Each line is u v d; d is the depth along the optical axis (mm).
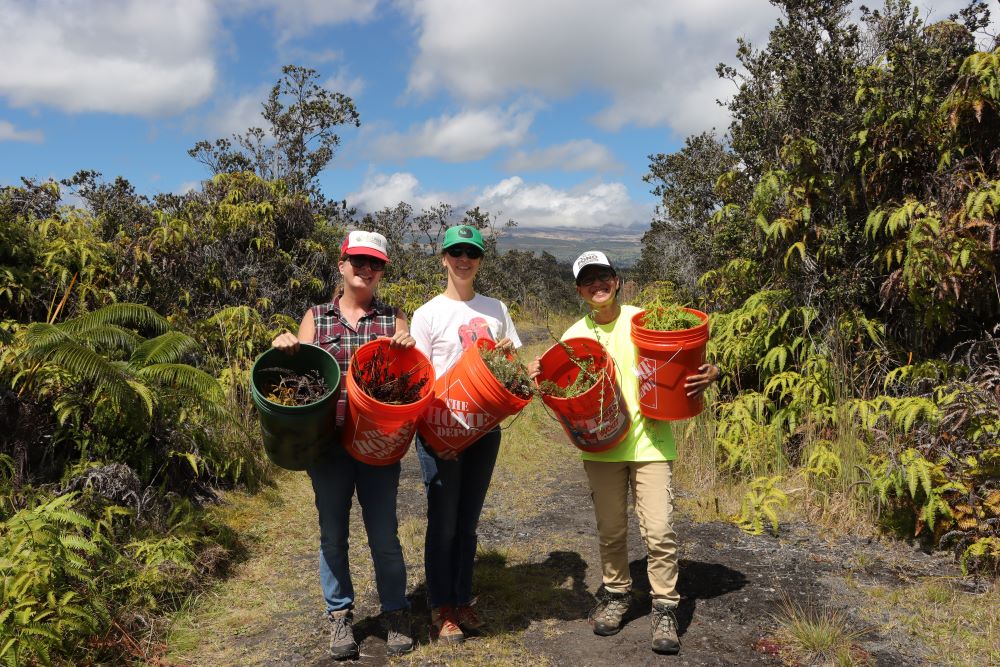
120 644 2977
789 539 4203
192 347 5090
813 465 4773
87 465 4059
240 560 4098
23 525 2965
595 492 3217
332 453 2943
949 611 3211
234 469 5168
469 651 3068
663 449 3105
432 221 23594
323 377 2881
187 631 3209
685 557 4023
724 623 3248
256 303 7914
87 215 6746
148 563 3535
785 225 5270
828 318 5273
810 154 5266
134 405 4164
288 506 5047
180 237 6875
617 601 3234
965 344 4840
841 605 3340
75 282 5754
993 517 3639
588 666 2926
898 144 4977
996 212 4406
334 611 3045
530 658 3006
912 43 5133
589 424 3021
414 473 6195
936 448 3955
